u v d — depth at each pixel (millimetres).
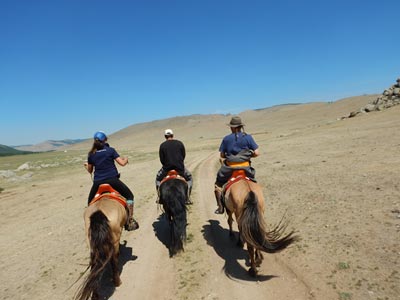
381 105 40062
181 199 7852
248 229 5730
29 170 38500
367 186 10617
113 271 6594
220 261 7367
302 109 141250
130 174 24234
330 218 8562
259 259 6605
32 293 6945
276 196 11508
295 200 10648
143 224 10594
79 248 9227
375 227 7508
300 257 6895
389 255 6277
